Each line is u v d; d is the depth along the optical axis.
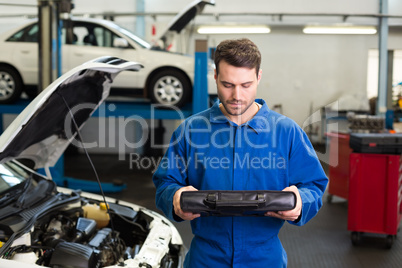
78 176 7.40
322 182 1.58
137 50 6.08
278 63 10.93
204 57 5.43
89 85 2.44
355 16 10.57
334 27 10.02
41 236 2.46
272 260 1.60
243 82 1.40
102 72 2.37
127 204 3.08
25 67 6.12
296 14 10.39
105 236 2.53
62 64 6.16
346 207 5.66
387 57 11.02
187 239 4.29
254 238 1.58
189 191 1.41
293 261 3.81
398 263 3.79
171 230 2.65
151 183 6.91
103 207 2.88
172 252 2.50
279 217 1.45
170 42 6.18
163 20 10.42
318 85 10.95
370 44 10.75
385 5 10.32
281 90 10.99
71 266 2.03
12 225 2.19
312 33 10.30
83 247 2.17
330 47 10.84
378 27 10.54
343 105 10.77
